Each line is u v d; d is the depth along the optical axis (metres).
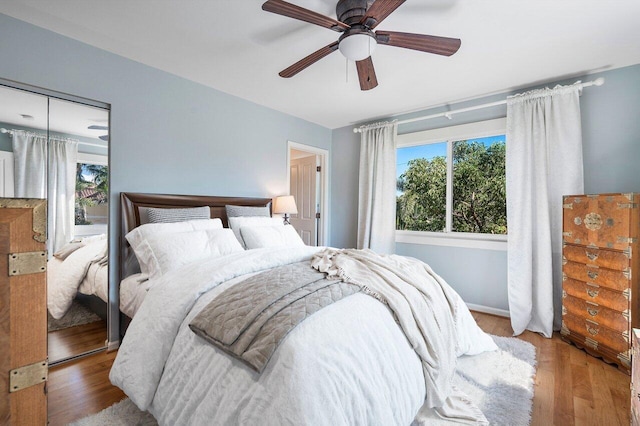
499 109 3.10
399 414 1.19
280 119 3.75
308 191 4.62
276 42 2.19
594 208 2.24
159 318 1.46
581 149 2.57
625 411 1.60
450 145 3.48
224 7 1.81
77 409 1.60
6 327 0.93
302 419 0.90
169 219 2.47
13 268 0.95
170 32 2.07
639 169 2.43
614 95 2.52
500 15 1.84
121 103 2.40
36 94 2.03
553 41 2.12
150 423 1.48
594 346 2.21
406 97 3.23
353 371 1.06
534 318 2.73
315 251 2.25
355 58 1.80
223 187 3.14
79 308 2.21
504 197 3.17
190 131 2.85
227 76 2.76
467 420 1.45
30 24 1.97
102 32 2.07
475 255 3.25
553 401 1.68
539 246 2.70
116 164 2.38
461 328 2.04
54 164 2.11
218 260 1.85
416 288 1.67
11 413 0.94
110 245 2.35
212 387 1.13
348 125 4.36
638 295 2.00
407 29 2.00
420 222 3.74
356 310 1.29
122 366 1.46
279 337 1.06
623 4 1.72
